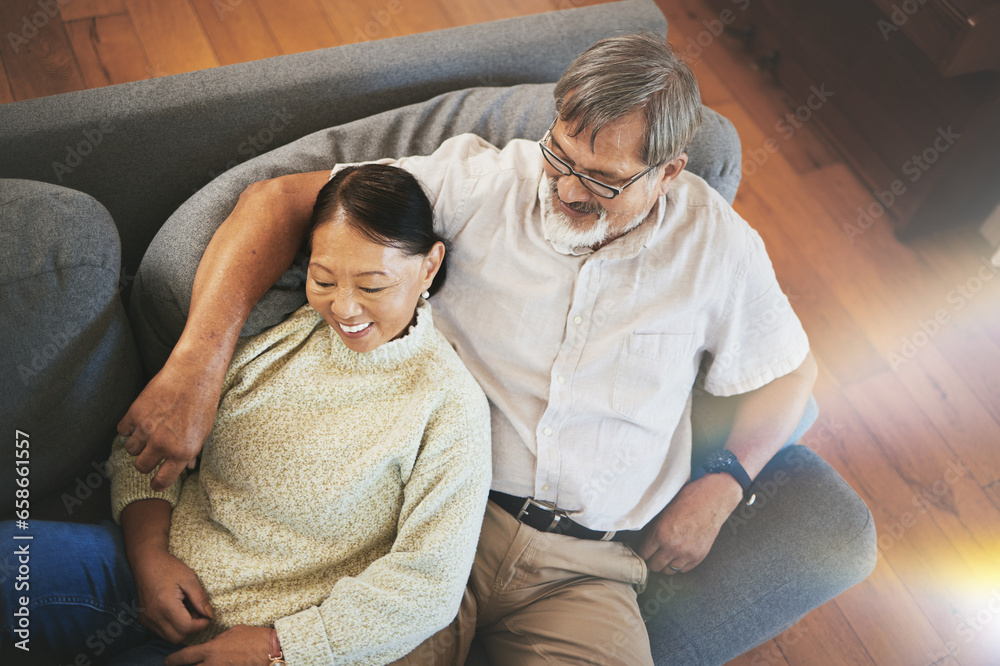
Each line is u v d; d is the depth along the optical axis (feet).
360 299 2.92
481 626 3.84
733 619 3.76
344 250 2.86
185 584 2.98
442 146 3.71
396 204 2.91
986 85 6.25
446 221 3.60
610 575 3.69
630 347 3.59
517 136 4.06
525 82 4.61
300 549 3.14
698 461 4.18
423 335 3.25
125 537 3.10
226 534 3.16
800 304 6.61
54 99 3.67
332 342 3.22
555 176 3.33
